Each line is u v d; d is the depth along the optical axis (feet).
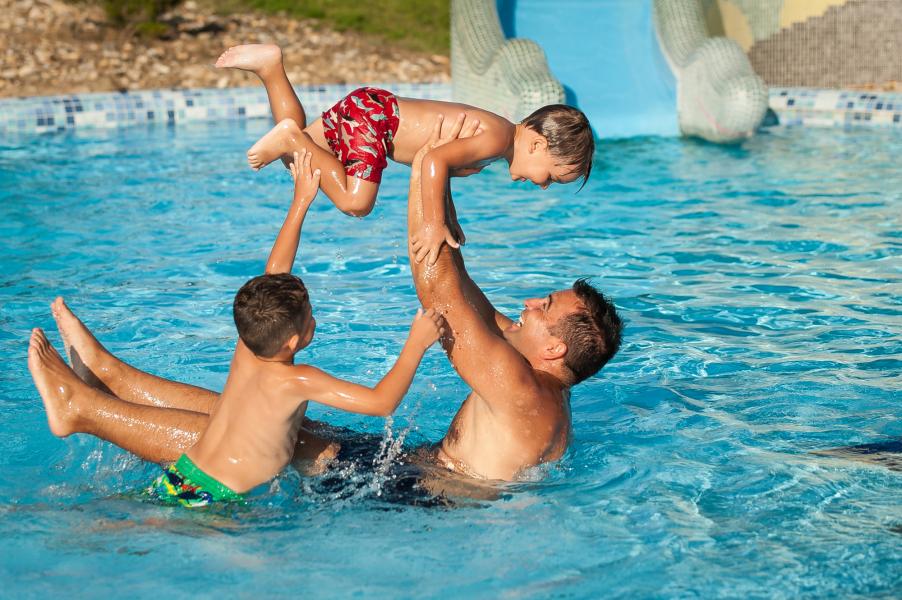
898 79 47.91
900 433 15.31
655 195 32.37
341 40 51.49
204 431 13.42
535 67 39.04
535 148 13.76
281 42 50.62
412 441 15.34
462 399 17.21
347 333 20.24
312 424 15.26
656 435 15.46
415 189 13.25
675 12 44.62
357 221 29.37
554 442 13.75
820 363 18.42
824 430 15.51
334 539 12.24
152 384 14.88
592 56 45.88
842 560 11.50
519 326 14.11
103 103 42.96
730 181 33.91
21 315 21.18
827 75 48.91
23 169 34.78
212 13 53.01
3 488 13.79
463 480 13.74
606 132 42.57
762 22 49.80
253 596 10.89
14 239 26.71
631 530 12.37
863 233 27.14
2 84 43.62
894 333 19.86
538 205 31.55
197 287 23.26
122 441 13.80
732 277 23.88
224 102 44.91
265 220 29.14
